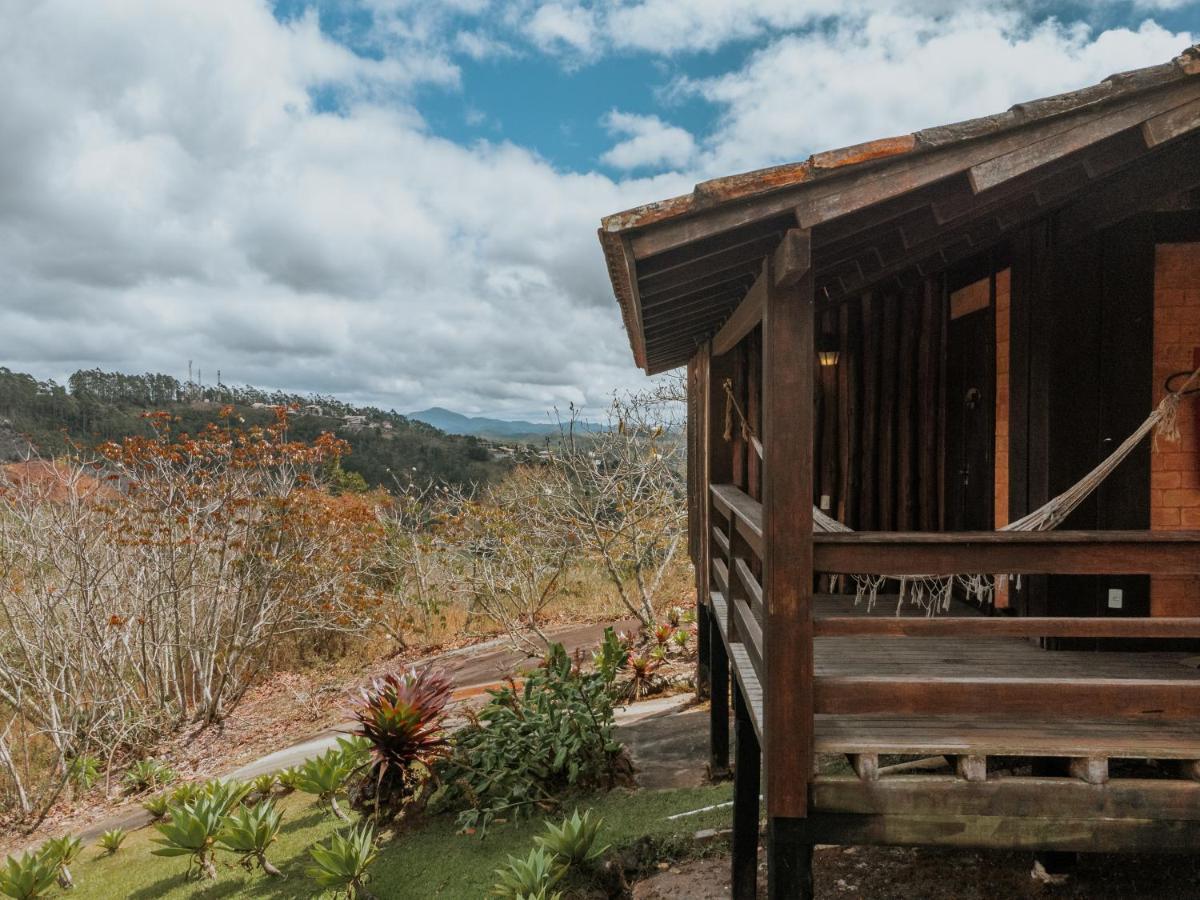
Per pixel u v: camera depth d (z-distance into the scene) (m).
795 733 2.54
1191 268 3.72
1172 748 2.49
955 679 2.54
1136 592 3.79
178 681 9.73
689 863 4.32
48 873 5.18
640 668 7.74
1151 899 3.41
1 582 8.49
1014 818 2.52
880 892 3.67
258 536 10.20
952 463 5.02
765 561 2.61
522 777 5.65
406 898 4.48
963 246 4.27
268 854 5.48
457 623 12.61
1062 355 3.74
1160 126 2.21
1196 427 3.71
